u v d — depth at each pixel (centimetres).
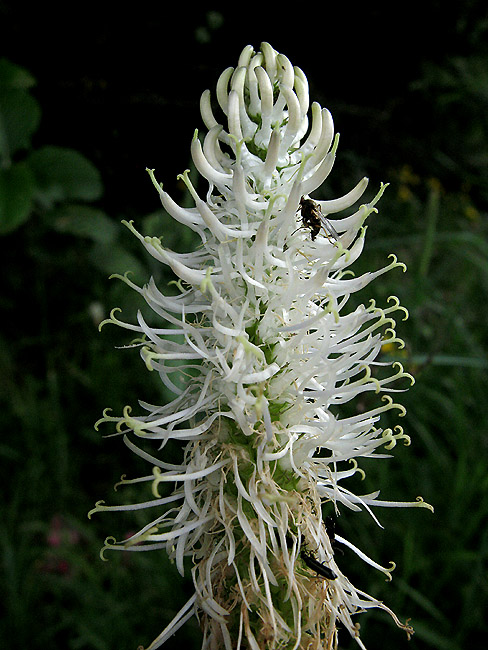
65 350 23
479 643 14
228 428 7
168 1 25
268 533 7
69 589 16
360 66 33
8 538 17
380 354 15
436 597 15
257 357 7
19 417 20
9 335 23
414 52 35
